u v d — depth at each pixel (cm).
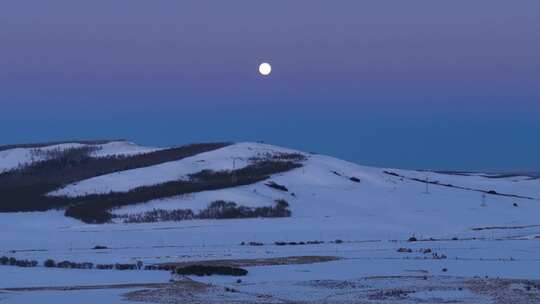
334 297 8856
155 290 9238
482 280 10100
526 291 9269
